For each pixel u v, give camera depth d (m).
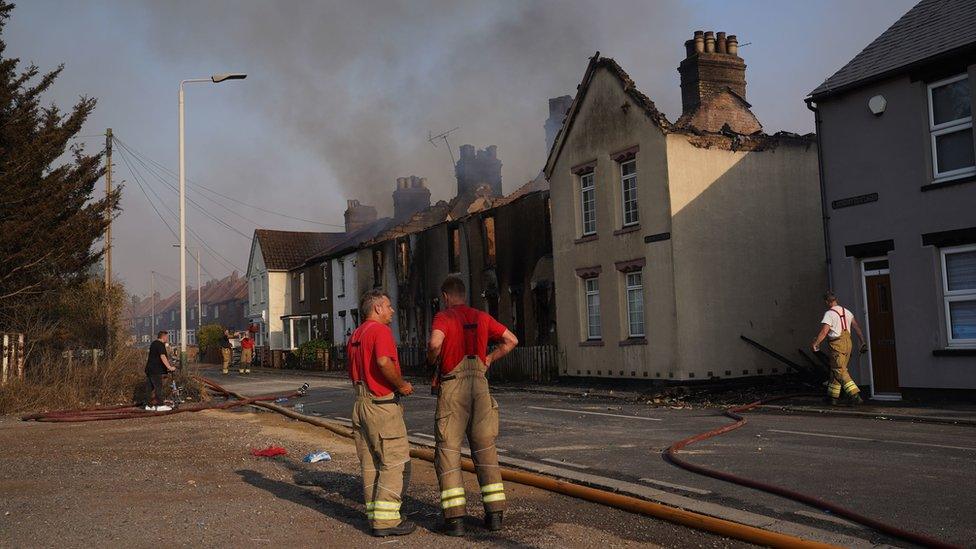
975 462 7.66
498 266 25.94
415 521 5.91
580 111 21.28
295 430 12.20
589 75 20.88
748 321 18.83
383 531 5.40
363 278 37.62
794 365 18.66
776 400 14.35
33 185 20.39
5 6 20.52
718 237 18.67
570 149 21.66
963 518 5.59
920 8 15.40
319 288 44.44
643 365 18.91
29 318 19.52
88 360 19.31
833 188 15.19
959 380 12.97
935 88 13.68
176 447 10.32
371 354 5.59
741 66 22.38
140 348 20.72
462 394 5.58
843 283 14.98
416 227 36.84
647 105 18.77
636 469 7.84
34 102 20.75
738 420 11.58
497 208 26.09
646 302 18.86
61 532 5.55
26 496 6.94
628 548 5.03
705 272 18.38
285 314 49.81
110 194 22.05
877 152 14.40
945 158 13.52
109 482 7.63
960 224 13.06
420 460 8.91
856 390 13.17
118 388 18.39
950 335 13.33
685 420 12.09
